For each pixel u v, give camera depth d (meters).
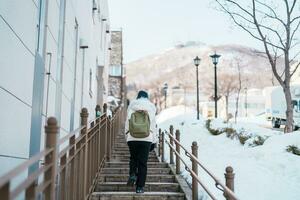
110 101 30.94
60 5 8.21
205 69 72.38
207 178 8.32
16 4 4.80
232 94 49.31
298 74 32.81
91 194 6.40
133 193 6.50
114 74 37.09
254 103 48.81
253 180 8.15
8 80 4.55
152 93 74.19
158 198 6.53
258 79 50.78
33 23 5.73
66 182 4.36
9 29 4.55
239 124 16.23
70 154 4.80
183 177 8.06
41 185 3.16
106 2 22.69
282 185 7.73
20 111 5.11
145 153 6.47
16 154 4.96
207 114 45.59
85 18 12.63
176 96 70.56
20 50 5.05
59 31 8.16
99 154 8.02
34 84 5.92
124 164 9.43
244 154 10.84
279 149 10.20
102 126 8.88
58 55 8.05
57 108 7.89
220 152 12.27
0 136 4.29
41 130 6.49
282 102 24.03
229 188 4.64
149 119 6.52
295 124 21.48
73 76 10.11
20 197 4.68
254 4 14.86
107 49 25.64
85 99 12.97
